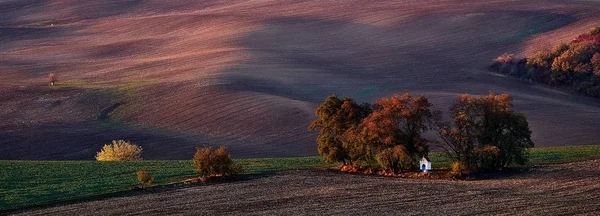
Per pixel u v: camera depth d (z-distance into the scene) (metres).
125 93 153.38
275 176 73.88
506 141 75.50
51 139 119.94
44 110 142.25
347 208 56.66
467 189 64.50
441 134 76.25
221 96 144.75
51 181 71.38
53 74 174.62
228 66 177.75
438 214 53.53
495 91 156.88
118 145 102.38
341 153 79.94
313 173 76.19
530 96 150.25
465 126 75.81
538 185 65.81
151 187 68.00
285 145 115.00
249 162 85.38
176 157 108.81
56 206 60.31
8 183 70.12
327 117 80.75
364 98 150.00
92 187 68.00
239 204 59.19
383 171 77.25
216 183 70.00
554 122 124.81
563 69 161.62
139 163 84.12
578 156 84.19
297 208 57.03
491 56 194.50
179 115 135.25
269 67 179.38
